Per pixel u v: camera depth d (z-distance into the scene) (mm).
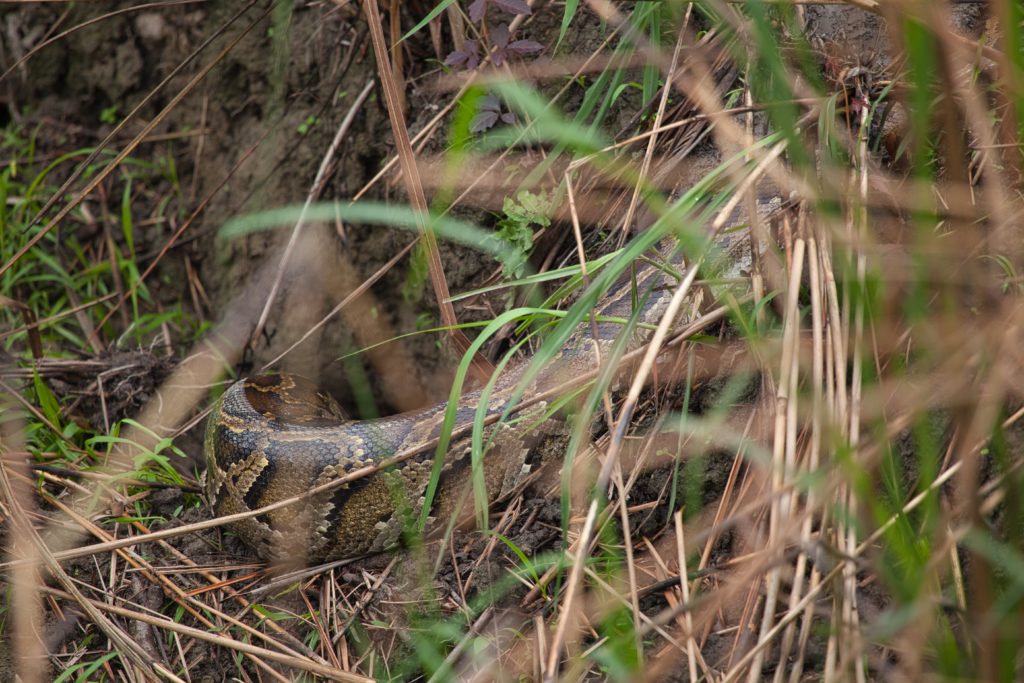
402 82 11977
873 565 6004
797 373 7121
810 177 7453
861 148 8211
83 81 15305
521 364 10055
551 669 6406
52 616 9016
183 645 8773
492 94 10719
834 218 7512
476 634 8055
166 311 14195
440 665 8008
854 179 8211
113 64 15102
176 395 11906
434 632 8352
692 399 8742
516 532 9055
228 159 14258
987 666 5770
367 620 8859
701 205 9500
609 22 10703
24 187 14695
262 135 13938
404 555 9430
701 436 8359
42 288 14180
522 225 10219
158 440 10883
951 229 8047
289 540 9703
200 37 14562
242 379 11312
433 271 9125
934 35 5867
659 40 9727
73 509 9938
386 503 9570
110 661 8719
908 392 7438
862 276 7289
